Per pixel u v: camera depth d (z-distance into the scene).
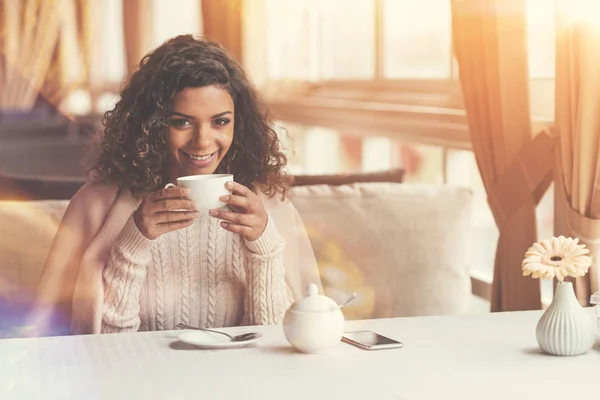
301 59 6.08
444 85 4.48
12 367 1.53
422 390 1.39
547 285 3.46
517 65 3.03
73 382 1.44
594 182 2.62
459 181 4.33
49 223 2.53
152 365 1.54
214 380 1.45
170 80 2.09
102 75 7.69
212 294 2.18
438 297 2.77
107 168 2.24
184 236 2.15
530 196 3.04
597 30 2.58
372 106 5.16
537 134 3.03
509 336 1.74
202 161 2.13
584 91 2.60
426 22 4.68
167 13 7.29
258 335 1.70
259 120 2.33
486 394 1.37
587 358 1.58
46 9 7.39
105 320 2.04
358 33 5.44
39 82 7.38
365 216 2.74
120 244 2.02
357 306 2.72
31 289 2.50
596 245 2.64
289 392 1.38
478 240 4.18
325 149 5.96
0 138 5.47
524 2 3.02
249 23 6.15
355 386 1.41
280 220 2.38
